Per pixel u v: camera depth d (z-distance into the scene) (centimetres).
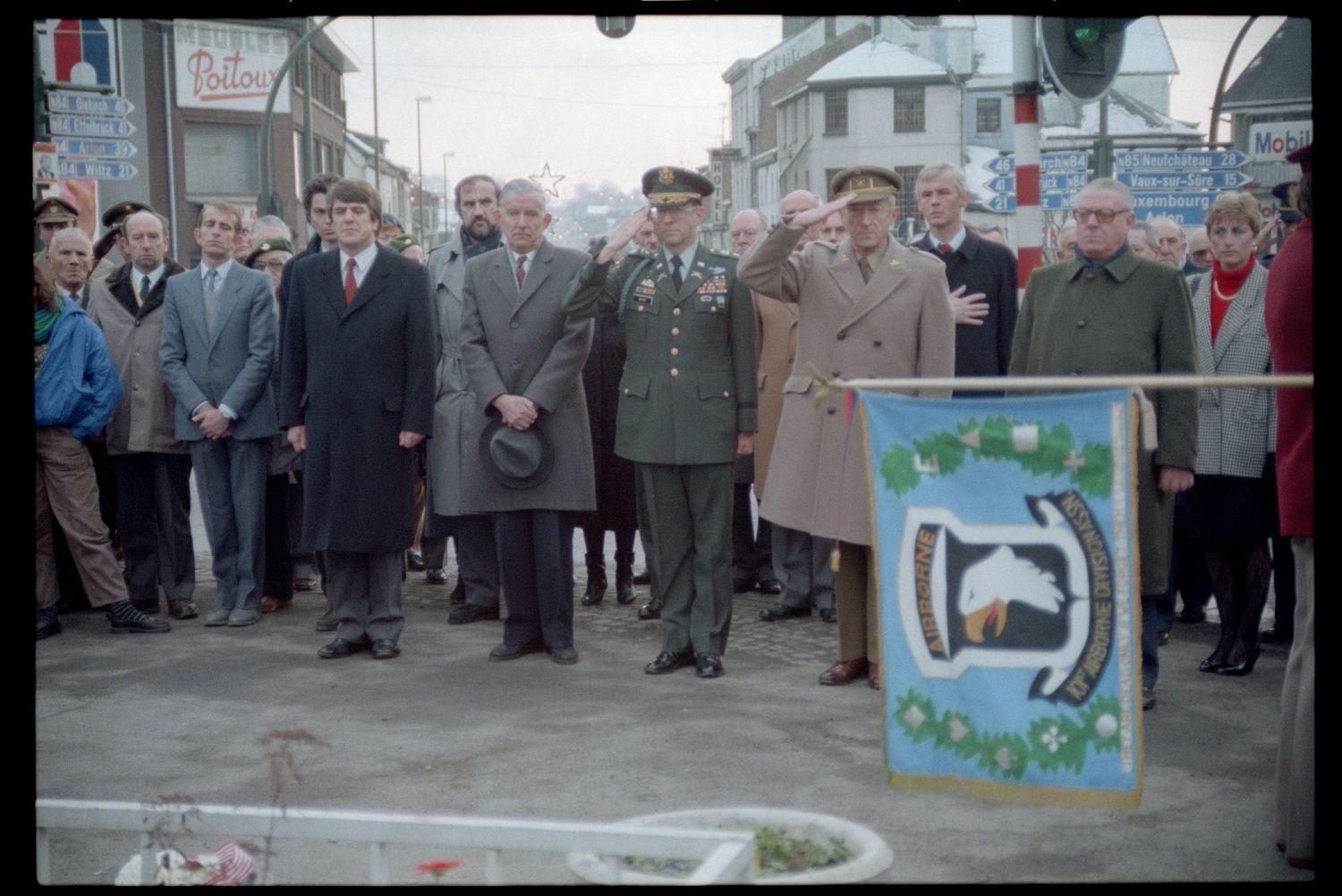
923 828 485
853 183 688
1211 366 715
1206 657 760
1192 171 2027
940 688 407
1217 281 728
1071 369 650
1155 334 639
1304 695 439
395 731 612
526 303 741
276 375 862
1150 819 495
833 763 559
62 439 815
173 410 870
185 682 706
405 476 753
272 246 988
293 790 532
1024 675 400
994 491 402
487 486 739
